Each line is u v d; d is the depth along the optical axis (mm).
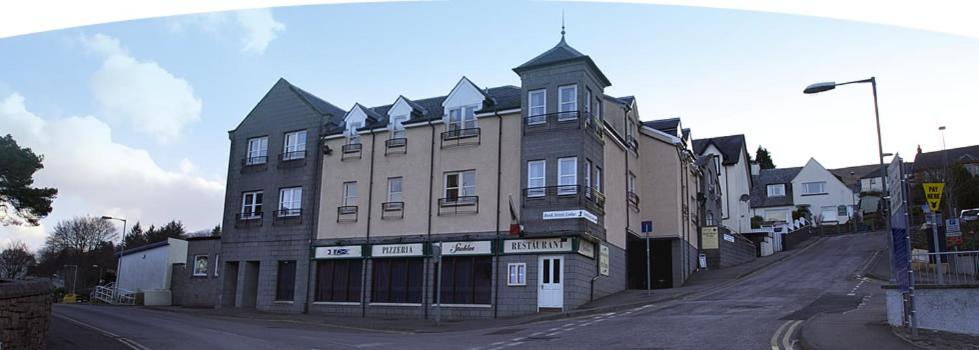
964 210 46062
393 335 19125
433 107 33094
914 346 12281
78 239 91250
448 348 14953
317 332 20109
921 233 39500
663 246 34656
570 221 26016
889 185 14922
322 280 31266
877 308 19219
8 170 37812
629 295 27984
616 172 31266
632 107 34781
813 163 78625
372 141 31547
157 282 43969
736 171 57500
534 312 25750
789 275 32562
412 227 29453
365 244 30062
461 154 29109
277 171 33656
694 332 15883
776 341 13883
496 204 27812
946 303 13750
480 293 27281
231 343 16375
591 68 28109
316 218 32094
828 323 15344
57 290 63406
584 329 17969
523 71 28234
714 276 34719
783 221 65312
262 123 34875
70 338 17453
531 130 27516
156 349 15219
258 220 33594
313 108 33438
